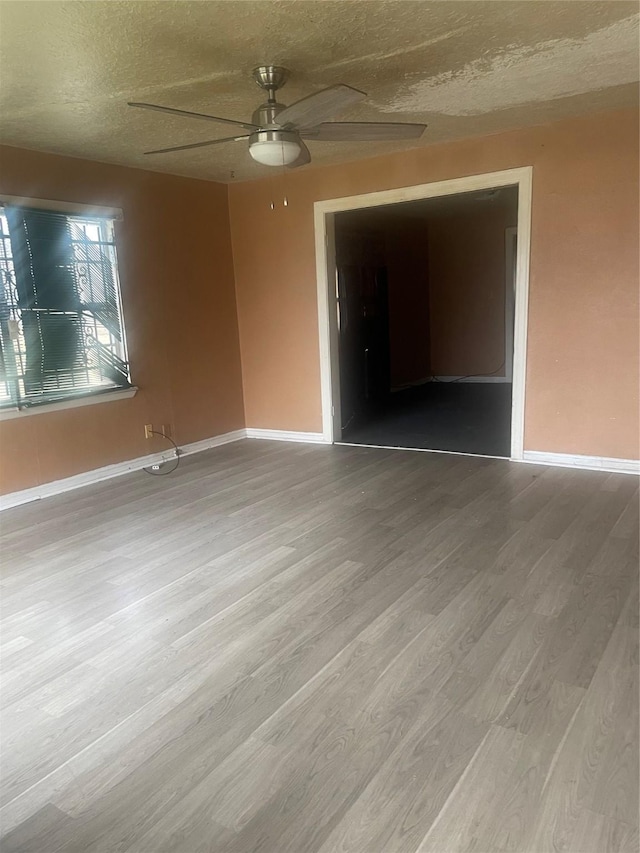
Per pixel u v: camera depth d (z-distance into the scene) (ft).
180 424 17.17
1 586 9.41
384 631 7.76
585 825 4.84
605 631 7.57
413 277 26.43
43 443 13.76
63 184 13.76
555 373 14.17
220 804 5.19
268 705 6.45
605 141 12.72
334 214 16.99
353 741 5.87
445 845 4.72
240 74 9.52
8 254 12.76
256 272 18.17
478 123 12.98
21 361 13.19
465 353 27.61
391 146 14.58
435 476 14.17
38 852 4.78
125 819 5.07
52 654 7.55
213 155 14.35
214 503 13.01
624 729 5.88
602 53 9.30
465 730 5.95
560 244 13.58
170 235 16.39
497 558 9.71
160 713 6.40
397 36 8.47
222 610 8.47
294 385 18.26
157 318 16.24
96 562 10.21
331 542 10.64
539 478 13.65
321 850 4.72
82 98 10.26
